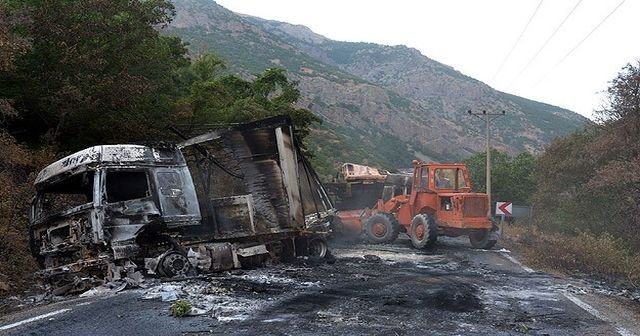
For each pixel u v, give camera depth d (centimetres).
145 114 1672
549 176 2862
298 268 1186
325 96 14000
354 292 903
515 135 16288
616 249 1443
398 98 15675
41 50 1378
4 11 1195
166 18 1664
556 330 698
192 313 722
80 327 661
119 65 1530
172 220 1044
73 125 1510
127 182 1034
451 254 1566
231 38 16312
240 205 1216
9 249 1062
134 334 630
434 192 1778
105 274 969
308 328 663
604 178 1956
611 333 695
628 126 2070
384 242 1864
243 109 2111
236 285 928
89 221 985
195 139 1249
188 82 2694
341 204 2273
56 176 1047
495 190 4156
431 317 738
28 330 651
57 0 1379
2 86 1375
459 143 14088
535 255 1459
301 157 1328
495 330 680
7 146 1255
